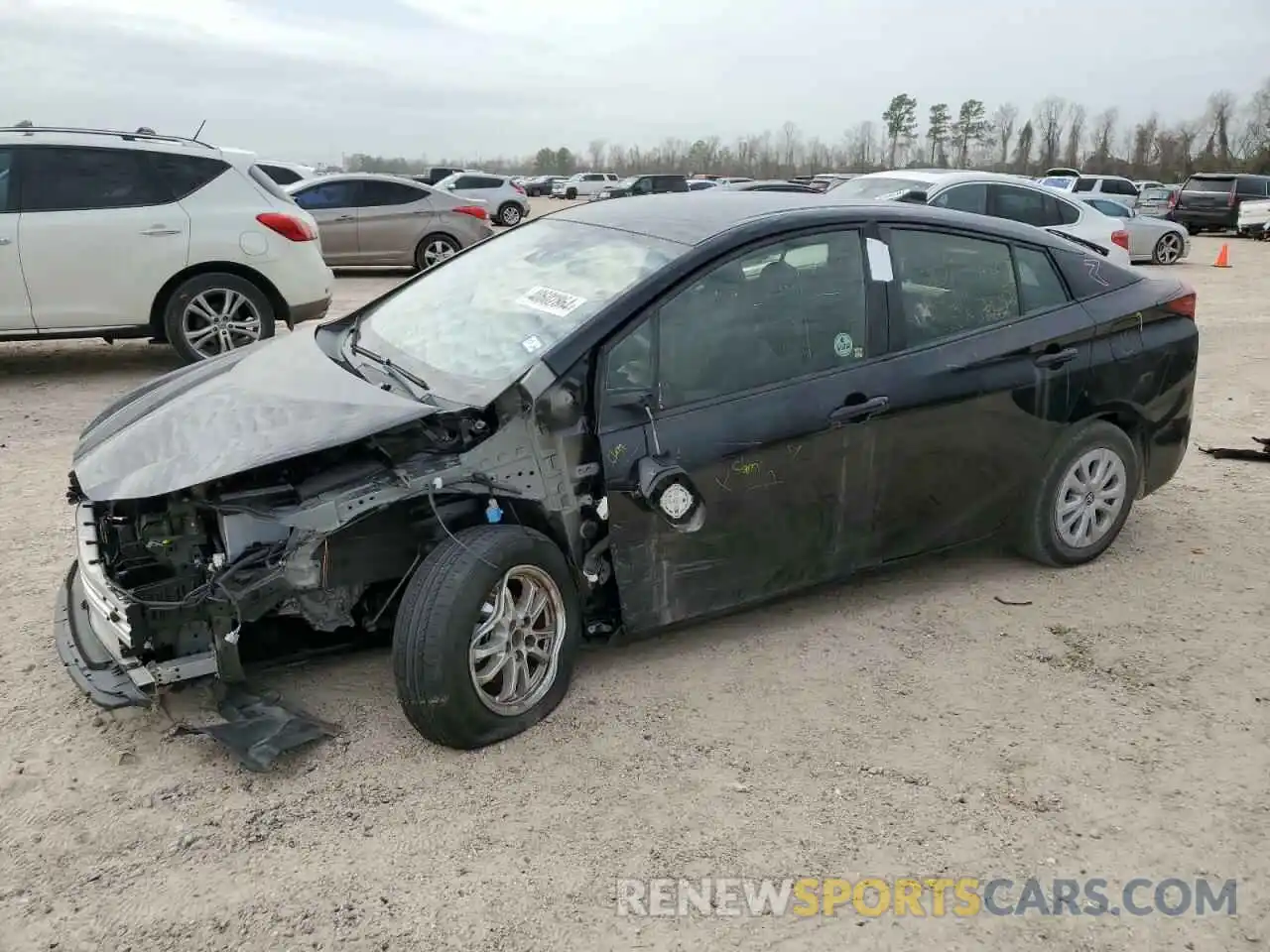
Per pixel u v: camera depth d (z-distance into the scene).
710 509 3.58
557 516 3.37
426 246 16.06
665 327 3.52
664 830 2.91
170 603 3.03
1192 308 4.96
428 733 3.17
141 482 3.03
